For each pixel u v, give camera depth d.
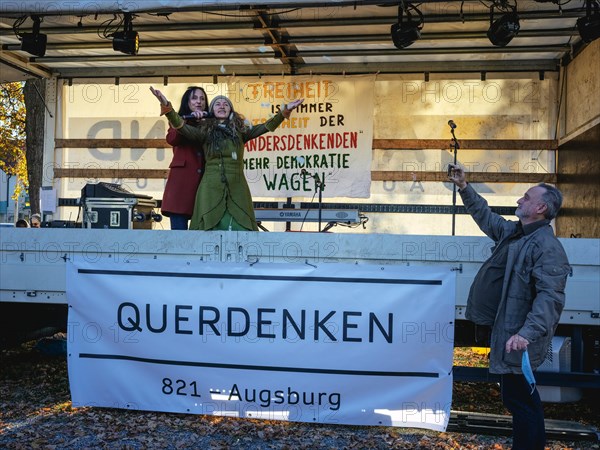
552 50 7.71
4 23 7.10
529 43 7.62
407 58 8.13
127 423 4.71
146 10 5.28
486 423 4.71
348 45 7.75
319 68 8.39
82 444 4.32
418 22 6.20
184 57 8.20
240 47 7.86
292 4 5.14
